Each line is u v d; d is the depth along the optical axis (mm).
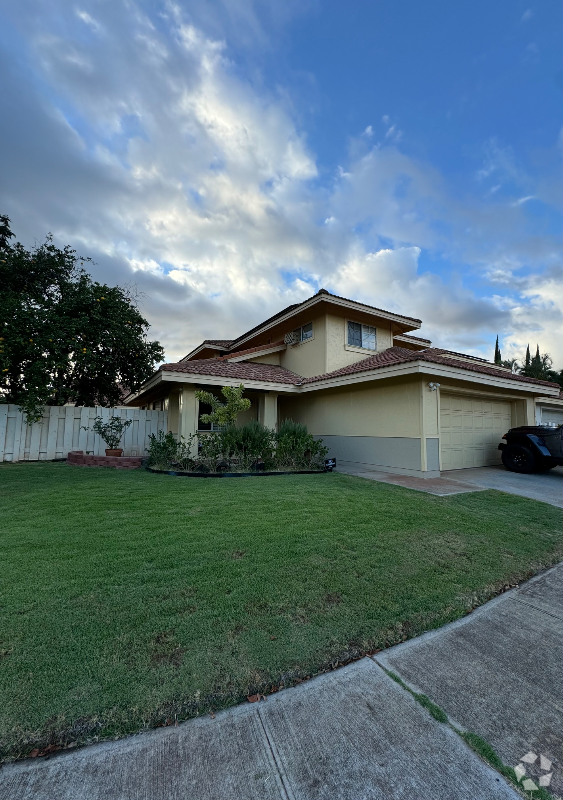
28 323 10312
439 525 4922
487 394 10891
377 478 8422
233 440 8703
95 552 3600
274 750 1722
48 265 12250
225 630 2512
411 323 13297
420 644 2564
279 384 11516
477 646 2568
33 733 1721
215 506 5328
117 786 1537
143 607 2713
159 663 2172
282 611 2777
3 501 5402
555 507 6258
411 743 1774
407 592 3193
